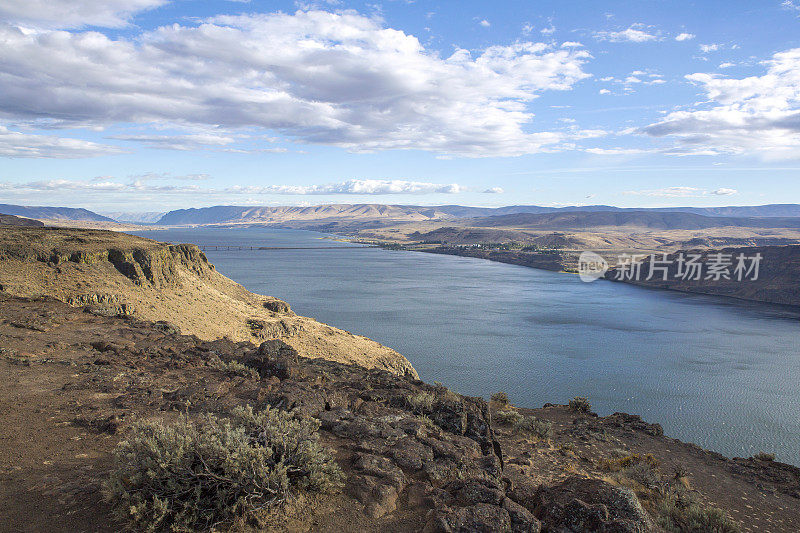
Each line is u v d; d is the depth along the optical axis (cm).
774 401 7575
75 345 1658
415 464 817
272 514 626
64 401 1080
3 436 868
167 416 982
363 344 7681
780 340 12238
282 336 6725
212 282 9769
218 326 6100
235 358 1712
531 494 853
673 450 2141
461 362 9344
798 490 1734
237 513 614
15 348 1533
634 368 9262
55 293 4638
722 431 6469
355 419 1005
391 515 665
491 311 15400
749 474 1886
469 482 734
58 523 588
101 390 1174
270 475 653
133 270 6366
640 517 646
